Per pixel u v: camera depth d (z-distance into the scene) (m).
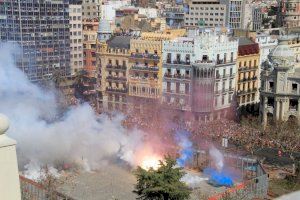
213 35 145.50
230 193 74.12
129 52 154.50
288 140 106.62
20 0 178.12
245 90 156.25
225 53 144.88
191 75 141.25
